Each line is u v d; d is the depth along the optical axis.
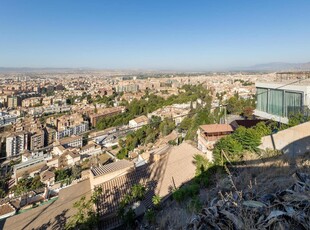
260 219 2.34
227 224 2.42
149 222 6.68
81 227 7.28
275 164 6.75
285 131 9.06
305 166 5.61
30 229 8.20
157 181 9.87
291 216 2.28
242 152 8.66
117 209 7.97
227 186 5.88
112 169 10.80
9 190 27.77
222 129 13.98
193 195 6.67
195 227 2.56
